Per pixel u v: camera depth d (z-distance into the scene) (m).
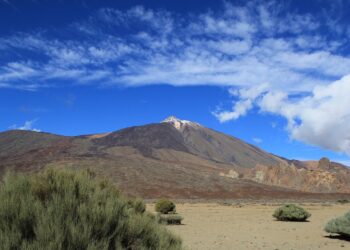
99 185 7.01
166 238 6.36
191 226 24.88
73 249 4.95
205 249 14.79
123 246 5.57
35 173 6.52
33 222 5.17
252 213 40.66
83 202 5.92
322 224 27.09
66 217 5.38
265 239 18.23
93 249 4.97
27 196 5.65
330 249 15.27
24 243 4.75
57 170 6.68
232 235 19.81
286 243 16.84
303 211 30.19
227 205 66.62
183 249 6.57
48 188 6.11
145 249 5.74
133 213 6.59
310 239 18.33
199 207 56.91
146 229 6.05
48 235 4.91
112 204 6.05
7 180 6.05
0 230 4.88
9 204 5.29
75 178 6.53
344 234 19.31
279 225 26.19
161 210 38.72
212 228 23.69
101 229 5.43
